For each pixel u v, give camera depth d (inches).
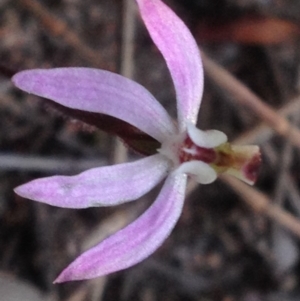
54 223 2.4
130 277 2.4
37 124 2.5
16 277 2.3
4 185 2.4
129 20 2.3
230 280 2.5
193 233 2.5
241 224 2.5
